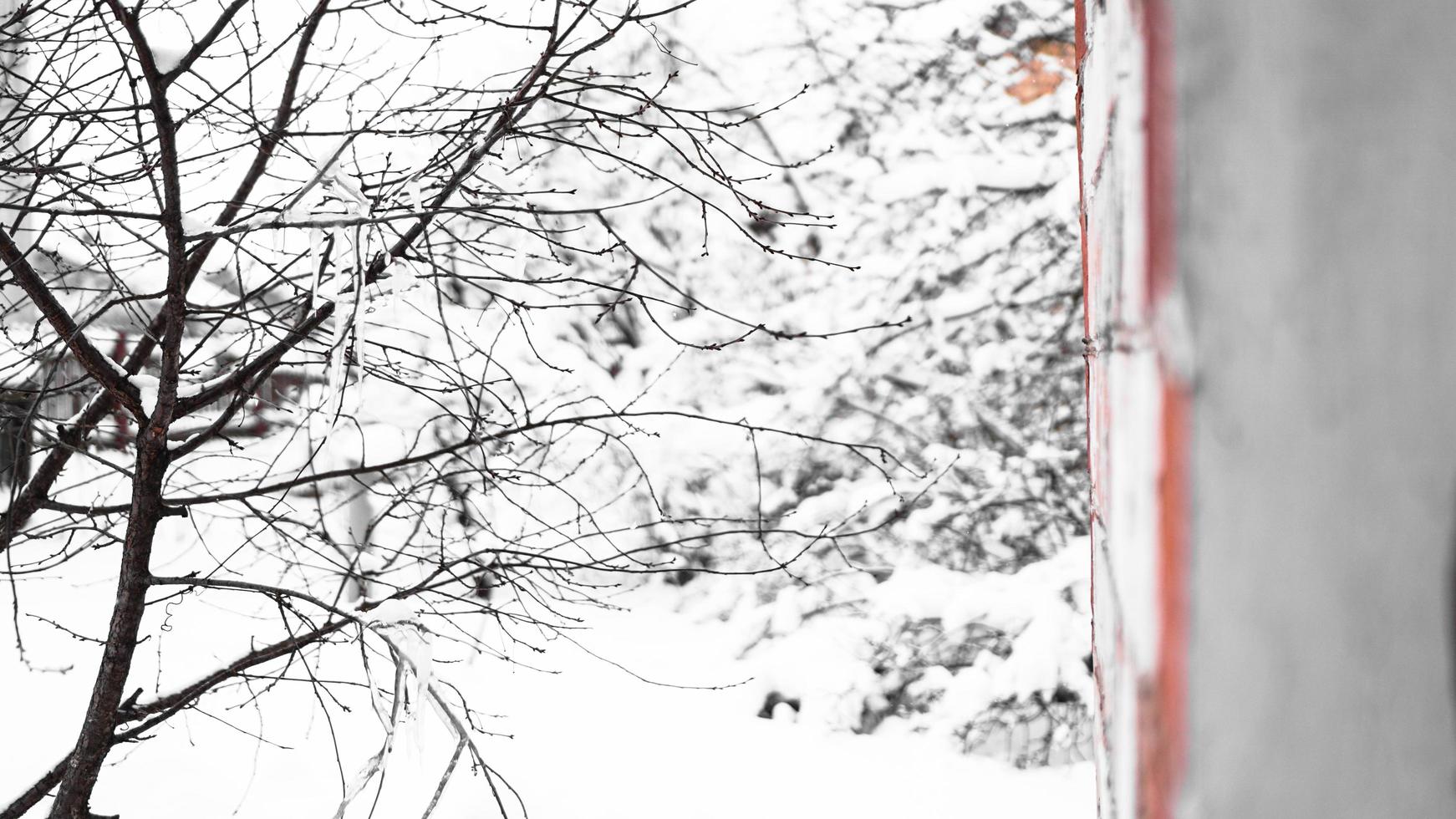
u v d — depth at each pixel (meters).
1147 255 0.67
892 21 8.48
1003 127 8.41
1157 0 0.64
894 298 8.13
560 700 6.13
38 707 5.32
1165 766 0.61
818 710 6.25
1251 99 0.51
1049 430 7.98
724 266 8.24
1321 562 0.48
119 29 3.98
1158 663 0.63
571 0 3.25
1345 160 0.47
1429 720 0.45
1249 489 0.51
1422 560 0.45
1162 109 0.63
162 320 3.66
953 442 7.94
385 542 6.30
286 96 3.39
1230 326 0.53
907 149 8.34
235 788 4.93
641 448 7.76
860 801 5.48
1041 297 8.12
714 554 7.67
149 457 3.10
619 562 7.53
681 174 8.23
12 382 4.36
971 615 6.73
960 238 8.18
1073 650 6.45
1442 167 0.45
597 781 5.36
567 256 3.93
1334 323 0.48
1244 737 0.51
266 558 6.75
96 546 3.57
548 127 3.48
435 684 3.47
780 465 7.84
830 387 7.99
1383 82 0.46
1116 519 0.92
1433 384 0.45
